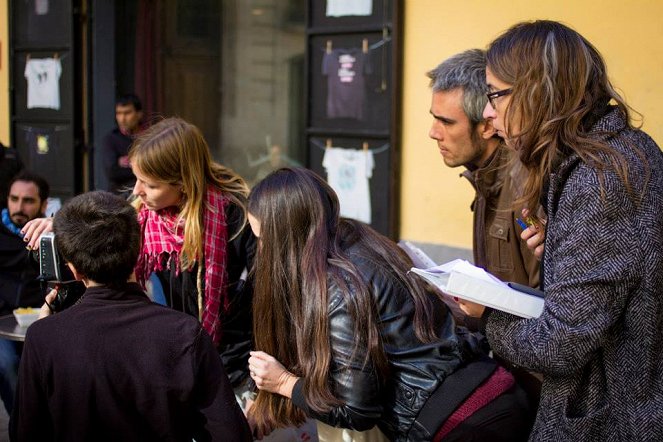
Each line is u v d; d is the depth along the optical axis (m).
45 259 2.73
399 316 2.57
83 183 7.64
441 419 2.50
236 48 7.14
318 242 2.59
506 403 2.54
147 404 2.29
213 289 3.25
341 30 5.89
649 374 2.02
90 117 7.55
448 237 5.63
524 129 2.12
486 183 3.01
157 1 7.43
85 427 2.28
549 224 2.12
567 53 2.10
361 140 5.91
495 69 2.19
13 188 4.30
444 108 3.03
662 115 4.77
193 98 7.38
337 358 2.48
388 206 5.80
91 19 7.46
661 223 2.01
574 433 2.08
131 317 2.34
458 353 2.60
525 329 2.10
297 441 3.27
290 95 6.87
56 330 2.31
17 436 2.33
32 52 7.66
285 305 2.63
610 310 2.00
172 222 3.33
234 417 2.35
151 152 3.16
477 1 5.36
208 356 2.36
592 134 2.08
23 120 7.78
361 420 2.48
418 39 5.63
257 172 7.13
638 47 4.81
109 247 2.34
